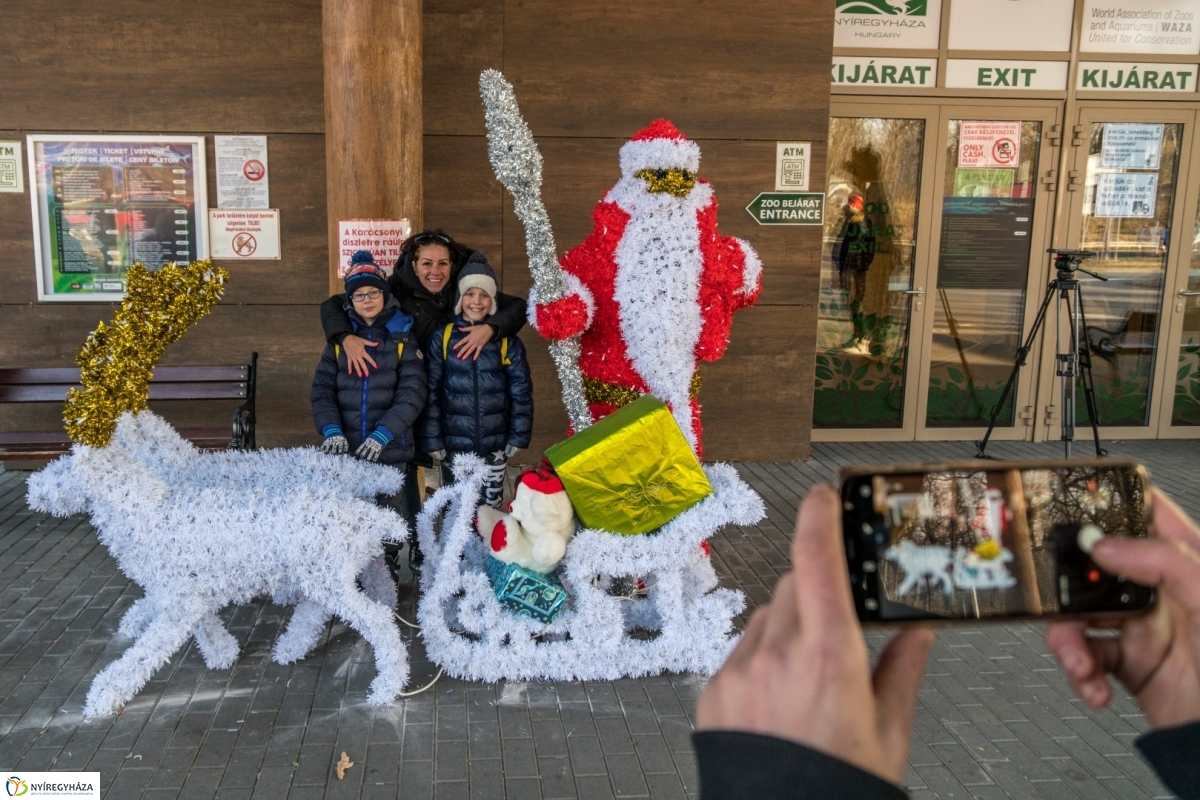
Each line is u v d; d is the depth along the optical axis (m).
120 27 5.64
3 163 5.71
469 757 2.94
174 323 3.25
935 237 7.08
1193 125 7.05
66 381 5.42
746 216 6.24
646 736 3.08
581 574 3.35
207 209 5.85
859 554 0.77
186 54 5.70
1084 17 6.86
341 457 3.49
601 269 3.71
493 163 3.51
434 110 5.91
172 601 3.11
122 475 3.03
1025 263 7.20
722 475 3.50
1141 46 6.93
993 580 0.76
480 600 3.46
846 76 6.81
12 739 2.97
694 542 3.34
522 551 3.41
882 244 7.11
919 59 6.83
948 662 3.68
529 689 3.38
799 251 6.31
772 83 6.09
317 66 5.78
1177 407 7.48
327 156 4.57
